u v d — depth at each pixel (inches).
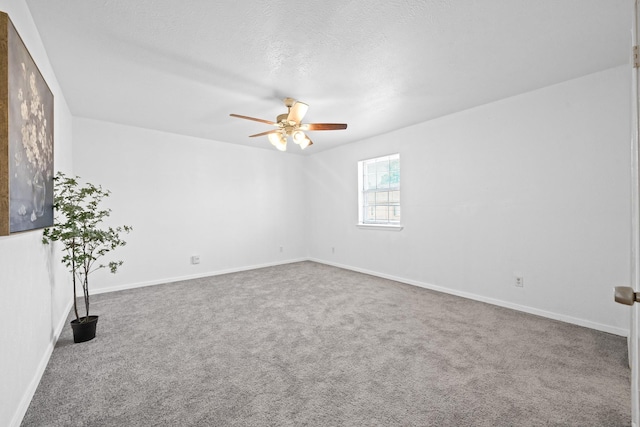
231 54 88.1
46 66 86.1
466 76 103.1
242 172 205.9
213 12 69.4
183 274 177.9
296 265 220.1
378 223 189.0
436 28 76.2
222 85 109.2
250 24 74.0
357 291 149.0
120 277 155.6
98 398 64.6
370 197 194.4
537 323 105.7
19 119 55.2
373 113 141.2
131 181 160.2
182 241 177.9
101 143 151.4
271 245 220.8
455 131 140.9
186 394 65.8
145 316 114.8
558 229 109.3
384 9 68.6
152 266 166.6
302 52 87.4
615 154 97.0
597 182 100.5
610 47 85.6
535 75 102.7
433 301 132.0
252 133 176.4
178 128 165.6
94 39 80.1
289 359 81.2
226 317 113.4
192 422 56.9
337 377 72.2
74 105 129.6
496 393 65.4
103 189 151.6
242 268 204.4
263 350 86.5
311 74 101.1
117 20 72.3
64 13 69.4
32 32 70.5
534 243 115.3
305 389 67.5
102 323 108.0
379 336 95.5
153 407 61.4
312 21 72.9
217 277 182.1
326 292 147.4
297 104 103.0
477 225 133.1
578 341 90.8
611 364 77.1
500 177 125.0
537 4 67.6
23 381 60.7
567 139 106.7
